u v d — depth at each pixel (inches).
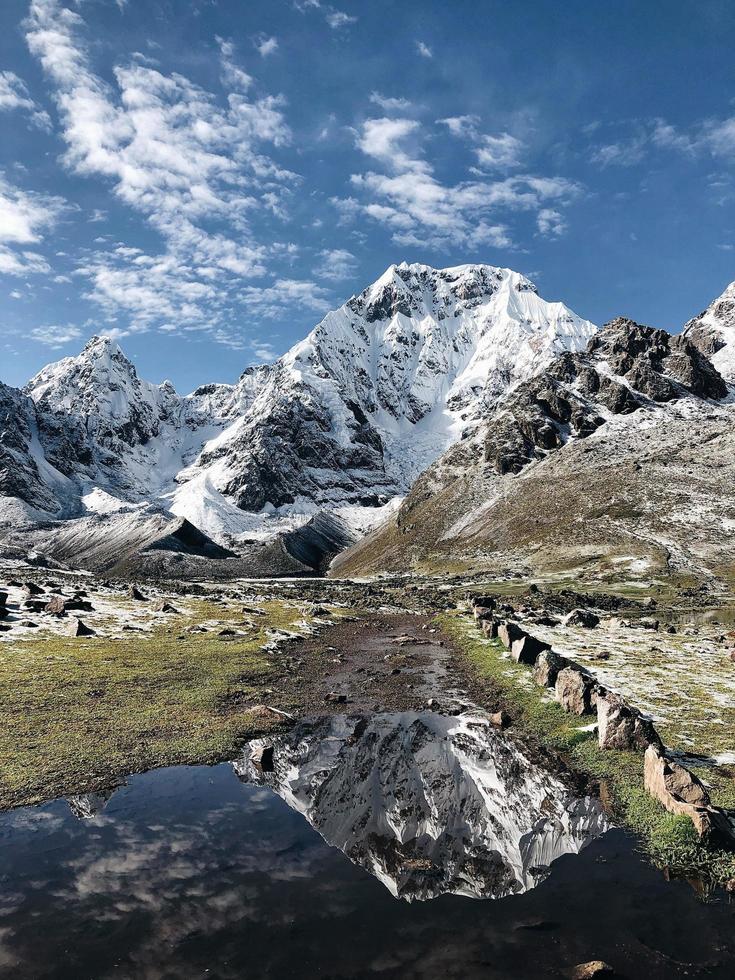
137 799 761.6
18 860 606.2
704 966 450.6
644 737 900.6
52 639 1647.4
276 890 553.6
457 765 891.4
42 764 860.6
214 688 1283.2
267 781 828.0
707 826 637.3
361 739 1010.7
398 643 1957.4
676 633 2058.3
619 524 5841.5
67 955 458.6
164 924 499.5
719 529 5324.8
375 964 449.4
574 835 673.0
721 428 7746.1
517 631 1753.2
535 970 442.9
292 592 4168.3
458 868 599.2
